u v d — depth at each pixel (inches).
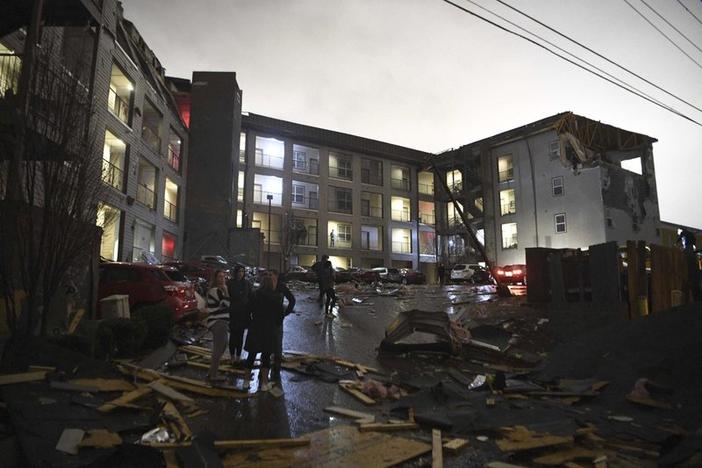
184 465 151.4
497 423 213.0
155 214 942.4
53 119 247.1
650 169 1440.7
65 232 249.3
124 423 184.9
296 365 329.7
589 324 419.8
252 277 852.0
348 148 1798.7
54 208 246.1
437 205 1884.8
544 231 1406.3
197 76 1261.1
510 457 177.5
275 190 1624.0
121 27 794.2
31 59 245.1
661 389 249.8
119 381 228.5
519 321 465.7
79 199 256.4
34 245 244.8
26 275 237.8
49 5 364.5
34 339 224.4
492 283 1146.7
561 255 487.2
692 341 267.1
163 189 993.5
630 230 1330.0
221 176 1209.4
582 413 231.1
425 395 257.4
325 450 179.2
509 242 1508.4
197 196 1187.9
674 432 199.2
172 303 419.2
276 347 274.2
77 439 158.7
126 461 149.1
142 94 867.4
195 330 447.8
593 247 448.1
